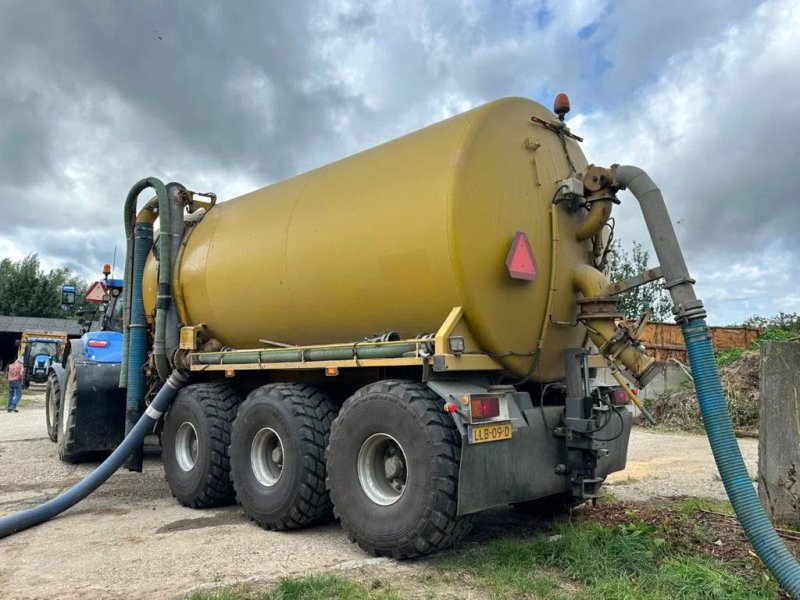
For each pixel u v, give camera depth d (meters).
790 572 3.37
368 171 4.98
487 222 4.30
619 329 4.49
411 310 4.49
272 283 5.50
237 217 6.28
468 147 4.32
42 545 4.61
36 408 19.03
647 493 6.15
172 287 6.77
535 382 4.86
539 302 4.65
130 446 6.19
